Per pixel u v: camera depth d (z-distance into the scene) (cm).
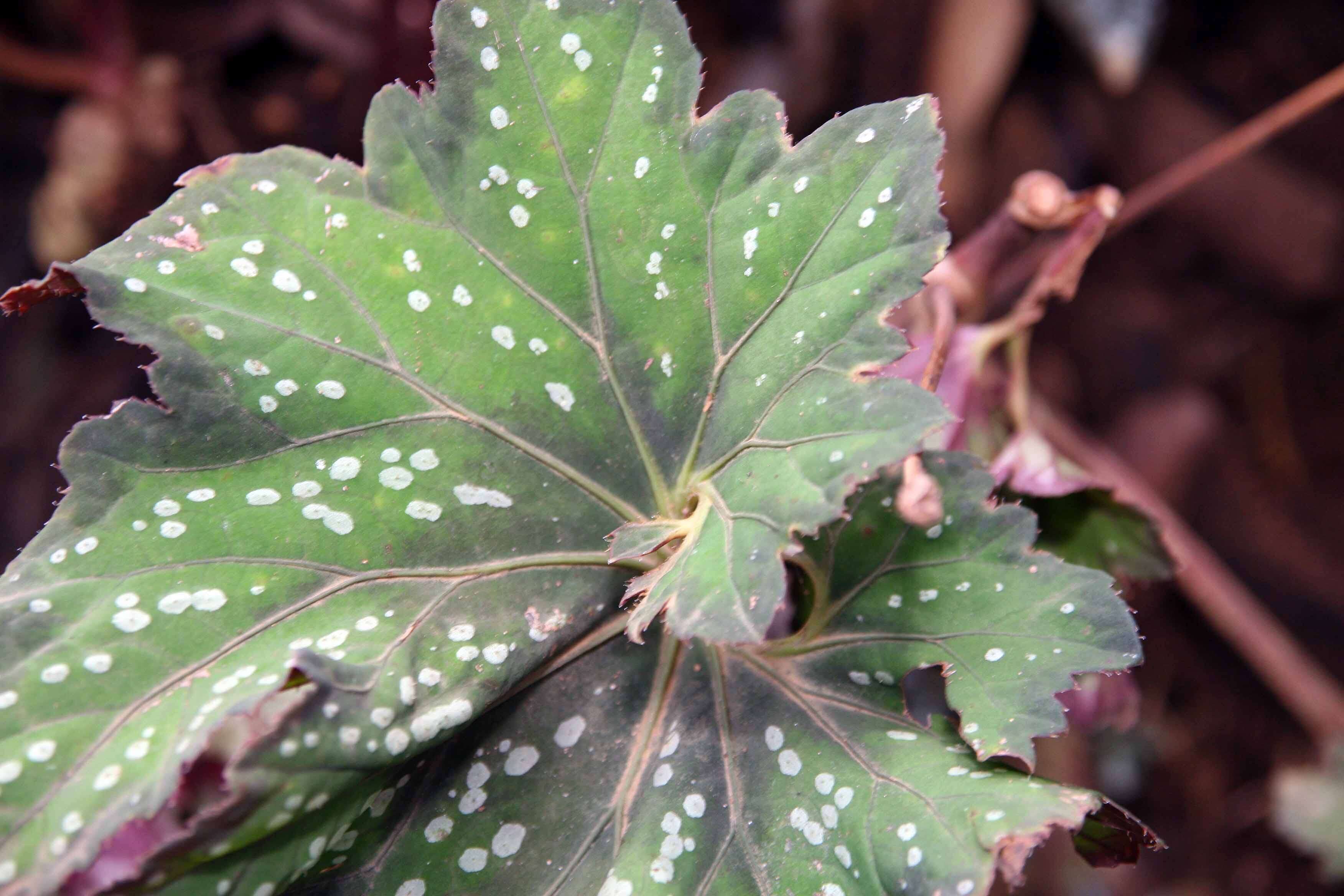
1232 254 88
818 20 73
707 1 77
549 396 37
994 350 45
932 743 36
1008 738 35
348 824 35
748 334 37
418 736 35
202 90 70
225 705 33
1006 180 82
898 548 37
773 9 76
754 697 37
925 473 37
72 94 75
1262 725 82
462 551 36
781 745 37
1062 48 83
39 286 35
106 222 70
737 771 37
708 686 37
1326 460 88
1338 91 49
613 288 37
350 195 36
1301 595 84
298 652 34
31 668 34
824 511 34
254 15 70
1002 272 45
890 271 36
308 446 36
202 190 36
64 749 33
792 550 34
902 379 35
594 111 37
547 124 37
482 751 36
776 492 35
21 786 33
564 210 37
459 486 36
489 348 37
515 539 37
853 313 36
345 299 36
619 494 38
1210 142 84
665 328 37
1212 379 89
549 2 37
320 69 72
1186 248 90
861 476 34
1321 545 85
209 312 35
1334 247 84
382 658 35
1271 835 79
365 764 34
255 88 72
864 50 73
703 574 35
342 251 36
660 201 37
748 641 33
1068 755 75
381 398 36
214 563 35
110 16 65
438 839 36
